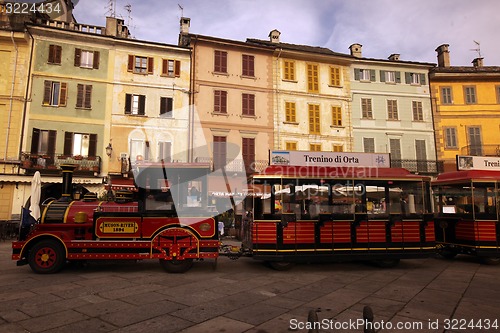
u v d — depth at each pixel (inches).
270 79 910.4
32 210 415.5
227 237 501.4
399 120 1038.4
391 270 377.7
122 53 827.4
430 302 248.4
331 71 990.4
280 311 223.1
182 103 825.5
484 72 1066.1
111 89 802.8
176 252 336.8
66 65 794.2
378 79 1046.4
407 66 1069.1
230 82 872.9
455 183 453.7
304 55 952.9
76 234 337.1
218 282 304.5
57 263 330.3
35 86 773.9
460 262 442.9
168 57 850.8
